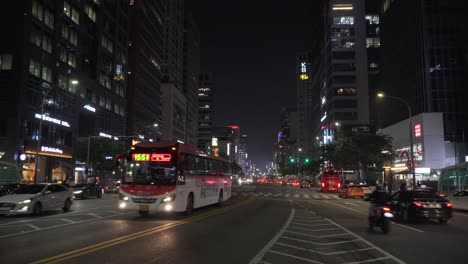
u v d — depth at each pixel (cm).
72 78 6038
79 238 1211
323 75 13175
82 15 6391
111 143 5878
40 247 1054
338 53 11638
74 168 6000
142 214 1953
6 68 4809
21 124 4781
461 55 7288
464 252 1070
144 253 979
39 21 5200
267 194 5066
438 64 7269
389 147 6062
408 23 7950
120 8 8044
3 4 4941
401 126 7131
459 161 6869
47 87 5334
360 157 6059
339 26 11788
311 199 4019
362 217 2078
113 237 1234
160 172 1809
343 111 11356
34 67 5075
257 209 2542
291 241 1237
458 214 2444
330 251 1076
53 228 1455
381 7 9694
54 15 5581
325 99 12656
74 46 6122
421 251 1084
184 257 942
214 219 1836
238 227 1559
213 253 1005
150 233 1329
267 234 1378
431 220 1969
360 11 11825
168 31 13450
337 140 6362
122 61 8119
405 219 1845
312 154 15350
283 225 1659
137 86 9450
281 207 2789
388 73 9056
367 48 12762
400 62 8312
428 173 5997
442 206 1781
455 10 7419
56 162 5566
